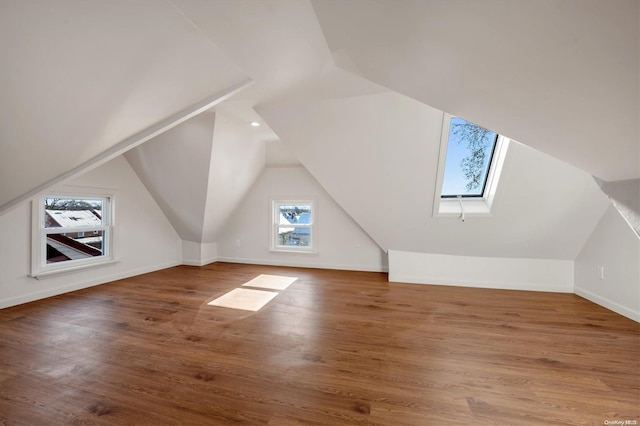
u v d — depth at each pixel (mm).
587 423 1357
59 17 1155
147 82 1690
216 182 4074
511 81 1094
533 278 3652
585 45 750
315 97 2623
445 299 3277
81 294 3402
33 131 1664
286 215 5180
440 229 3619
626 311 2684
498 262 3766
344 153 3184
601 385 1652
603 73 813
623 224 2697
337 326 2502
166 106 1987
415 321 2623
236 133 3764
